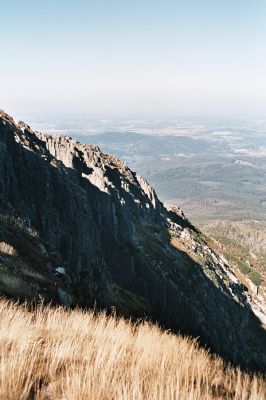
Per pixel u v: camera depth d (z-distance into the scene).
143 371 4.43
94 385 3.73
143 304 63.28
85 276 32.19
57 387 3.92
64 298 15.63
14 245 20.28
